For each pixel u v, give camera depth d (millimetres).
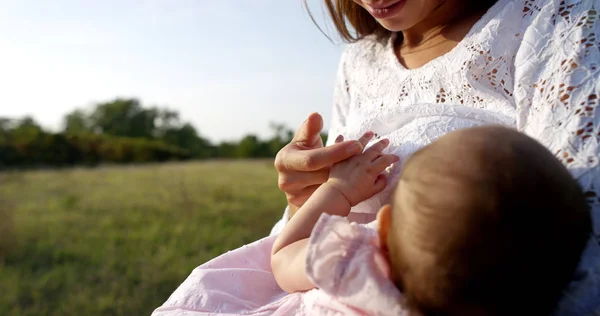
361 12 1721
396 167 1204
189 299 1220
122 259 6258
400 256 903
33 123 31844
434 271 845
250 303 1245
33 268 6102
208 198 11203
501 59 1275
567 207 820
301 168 1231
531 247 799
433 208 856
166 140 55750
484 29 1306
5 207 9523
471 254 815
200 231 7750
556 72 1091
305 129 1288
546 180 818
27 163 28094
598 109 993
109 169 24328
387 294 901
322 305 1036
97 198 11656
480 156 855
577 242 839
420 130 1230
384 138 1292
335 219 1009
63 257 6496
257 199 11125
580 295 902
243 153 43250
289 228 1188
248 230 7949
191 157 38969
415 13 1325
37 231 7918
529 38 1180
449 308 849
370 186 1178
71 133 32750
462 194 835
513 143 863
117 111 55688
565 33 1127
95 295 5027
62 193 12891
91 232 7930
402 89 1484
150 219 8875
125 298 4926
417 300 881
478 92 1301
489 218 808
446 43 1430
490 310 827
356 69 1715
